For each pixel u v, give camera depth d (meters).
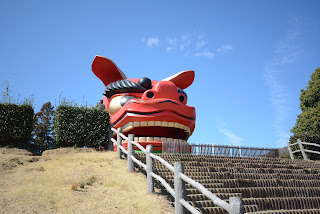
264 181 9.61
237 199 4.63
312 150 16.89
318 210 8.07
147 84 16.05
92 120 14.07
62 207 6.62
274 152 15.16
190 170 9.76
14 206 6.46
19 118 12.83
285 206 8.41
